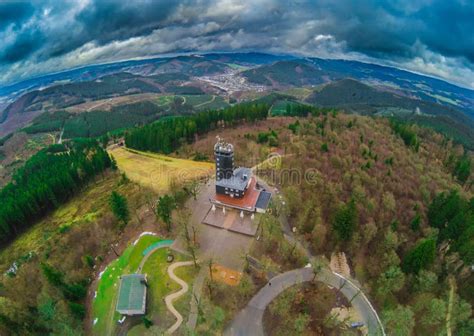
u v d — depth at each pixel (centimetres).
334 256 8119
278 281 7312
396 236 7875
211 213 9162
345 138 13638
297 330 6178
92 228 9162
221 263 7612
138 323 6450
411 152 13788
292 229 8850
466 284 7194
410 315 6150
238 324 6362
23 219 11062
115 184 12188
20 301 6812
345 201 9388
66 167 13638
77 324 6366
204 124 16425
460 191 10506
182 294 6881
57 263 8106
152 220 9144
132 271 7538
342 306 6881
